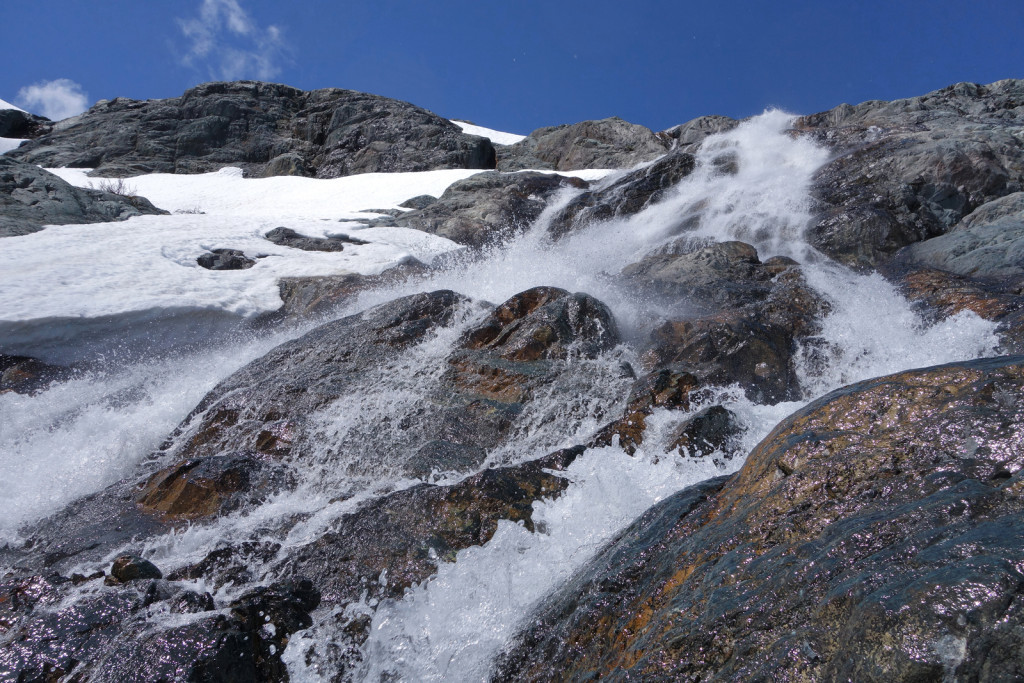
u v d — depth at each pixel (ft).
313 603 12.04
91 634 10.88
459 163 82.17
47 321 26.63
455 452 16.88
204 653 10.16
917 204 35.53
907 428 9.42
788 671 6.63
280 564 13.12
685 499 10.90
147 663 9.98
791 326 22.99
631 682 7.56
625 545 10.44
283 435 18.24
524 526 13.08
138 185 77.46
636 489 13.65
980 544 6.63
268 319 30.63
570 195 51.26
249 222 45.11
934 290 23.95
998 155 37.40
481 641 10.87
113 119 92.79
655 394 16.98
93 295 29.17
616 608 9.44
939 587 6.29
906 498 8.18
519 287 28.68
